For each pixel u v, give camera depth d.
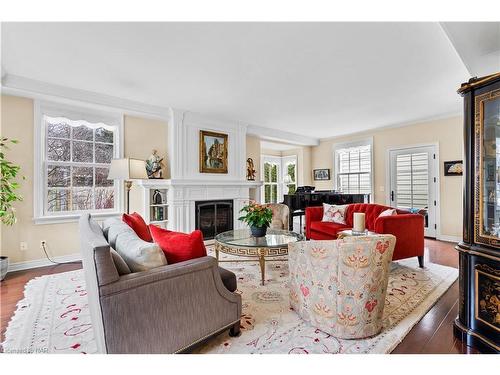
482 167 1.72
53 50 2.52
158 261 1.57
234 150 5.44
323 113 4.79
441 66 2.88
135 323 1.37
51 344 1.77
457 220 4.89
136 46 2.45
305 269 1.98
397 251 3.19
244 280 2.95
